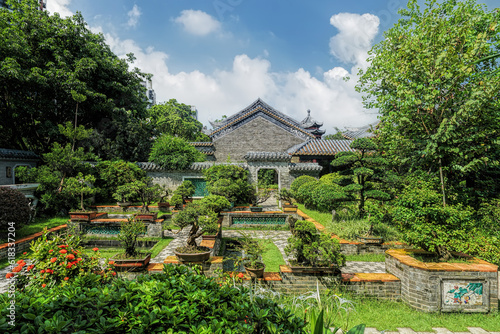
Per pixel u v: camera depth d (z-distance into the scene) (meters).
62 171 13.71
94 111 18.05
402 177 10.70
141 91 21.61
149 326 2.31
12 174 15.00
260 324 2.54
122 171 16.48
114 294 2.58
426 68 9.05
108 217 13.57
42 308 2.29
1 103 15.45
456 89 8.83
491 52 9.52
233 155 25.84
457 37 8.98
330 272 6.35
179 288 2.93
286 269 6.41
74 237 5.14
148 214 11.22
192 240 6.55
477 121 9.44
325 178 16.88
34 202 12.90
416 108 9.64
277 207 17.67
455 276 5.89
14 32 13.91
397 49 11.64
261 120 26.00
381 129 12.96
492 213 9.70
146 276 3.34
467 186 11.88
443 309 5.83
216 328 2.31
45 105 15.80
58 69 15.19
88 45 16.86
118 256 6.37
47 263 4.29
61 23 16.20
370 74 13.73
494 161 10.21
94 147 18.06
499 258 7.37
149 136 21.66
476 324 5.40
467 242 7.29
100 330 2.17
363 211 11.30
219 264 6.18
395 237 10.13
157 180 19.28
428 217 6.74
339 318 5.24
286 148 25.86
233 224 13.66
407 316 5.59
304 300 5.65
